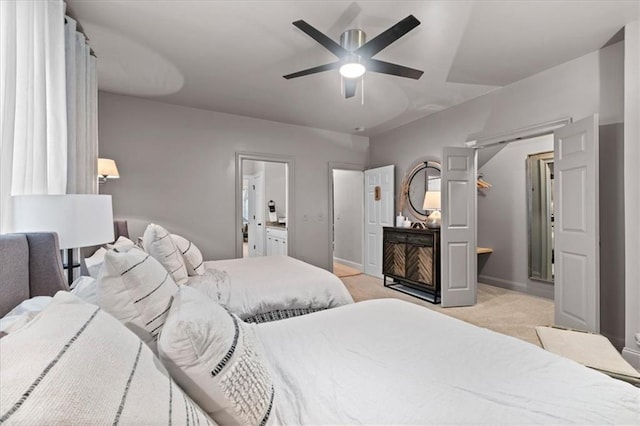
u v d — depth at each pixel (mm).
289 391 948
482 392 911
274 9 2244
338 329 1403
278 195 7059
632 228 2367
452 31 2520
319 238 5504
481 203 4836
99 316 633
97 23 2408
